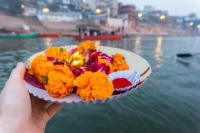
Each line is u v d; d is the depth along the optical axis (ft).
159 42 46.39
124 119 10.21
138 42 43.96
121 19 70.69
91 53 3.72
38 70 2.85
